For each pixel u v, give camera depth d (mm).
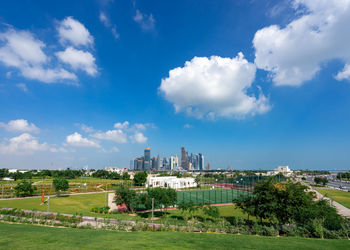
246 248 15883
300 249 15781
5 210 40000
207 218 44250
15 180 122312
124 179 144000
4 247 15633
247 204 35531
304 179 159500
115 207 57500
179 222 35938
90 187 100750
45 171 159500
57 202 61844
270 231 24375
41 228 25750
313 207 30844
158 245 16500
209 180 132875
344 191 89250
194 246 16328
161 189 50688
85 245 16328
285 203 30391
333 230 23828
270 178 35062
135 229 27562
